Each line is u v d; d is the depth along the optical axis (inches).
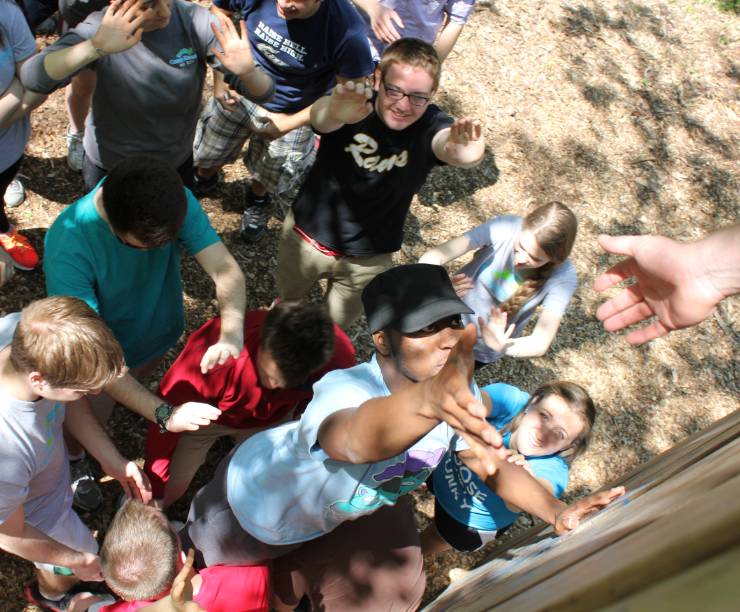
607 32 226.4
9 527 68.4
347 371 62.9
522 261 102.7
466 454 71.6
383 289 63.5
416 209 170.2
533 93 202.8
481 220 174.7
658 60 226.1
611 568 13.7
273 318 77.1
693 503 14.8
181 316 100.3
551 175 189.8
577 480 146.6
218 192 153.9
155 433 92.7
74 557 77.1
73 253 79.6
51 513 80.4
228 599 75.7
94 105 106.0
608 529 26.3
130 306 88.6
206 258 89.7
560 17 223.0
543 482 88.9
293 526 73.8
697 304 49.7
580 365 162.1
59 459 76.1
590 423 89.4
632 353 168.1
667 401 163.9
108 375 62.0
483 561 111.0
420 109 96.7
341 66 122.6
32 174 139.6
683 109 217.3
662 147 206.8
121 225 73.5
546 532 71.2
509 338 113.7
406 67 93.2
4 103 91.2
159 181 72.8
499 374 153.8
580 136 199.9
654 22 235.9
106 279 82.9
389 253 117.7
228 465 77.8
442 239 167.9
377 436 45.5
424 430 42.2
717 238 48.8
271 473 69.9
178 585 60.6
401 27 135.4
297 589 83.4
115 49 88.7
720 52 235.8
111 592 100.4
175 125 109.2
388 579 81.0
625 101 212.4
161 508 102.3
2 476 63.8
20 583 101.7
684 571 10.9
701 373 170.7
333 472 64.9
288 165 134.4
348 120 96.0
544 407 88.5
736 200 203.8
